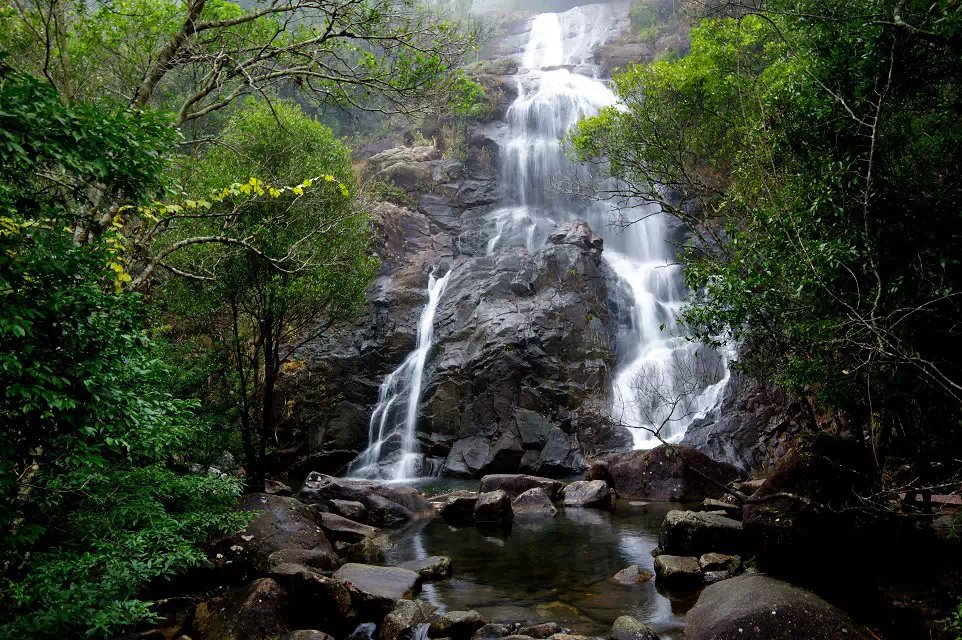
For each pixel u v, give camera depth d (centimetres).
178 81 1775
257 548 824
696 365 2006
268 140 1330
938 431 686
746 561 784
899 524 650
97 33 1086
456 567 913
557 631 651
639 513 1248
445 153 3145
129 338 482
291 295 1280
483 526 1193
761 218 757
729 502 1190
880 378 657
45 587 471
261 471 1226
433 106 1078
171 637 664
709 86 1280
